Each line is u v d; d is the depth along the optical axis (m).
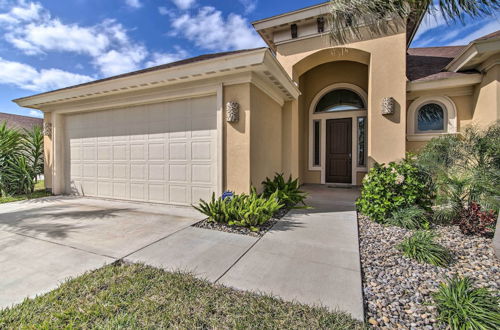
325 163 9.71
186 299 2.13
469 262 2.86
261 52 4.52
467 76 6.26
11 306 2.05
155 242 3.53
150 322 1.84
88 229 4.13
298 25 7.47
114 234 3.88
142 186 6.41
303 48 7.46
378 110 6.76
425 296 2.20
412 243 3.10
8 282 2.43
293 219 4.68
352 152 9.28
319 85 9.76
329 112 9.62
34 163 8.41
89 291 2.24
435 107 7.00
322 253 3.13
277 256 3.04
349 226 4.24
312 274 2.59
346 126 9.42
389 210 4.45
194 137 5.72
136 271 2.63
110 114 6.83
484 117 6.05
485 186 3.80
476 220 3.69
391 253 3.13
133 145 6.50
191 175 5.77
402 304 2.09
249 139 5.05
